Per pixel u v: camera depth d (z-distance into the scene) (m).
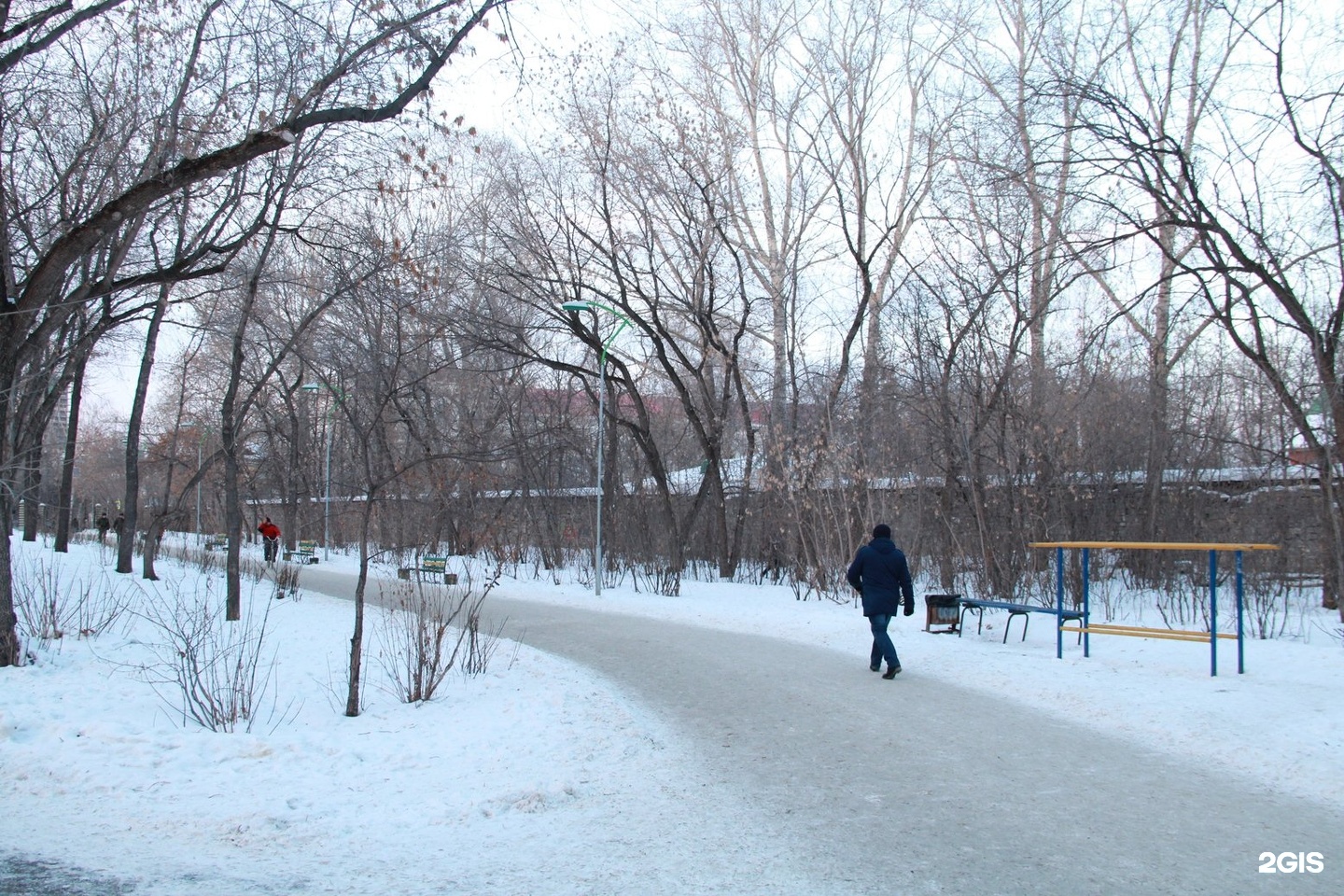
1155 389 19.86
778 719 8.61
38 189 12.87
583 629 15.55
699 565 28.80
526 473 29.83
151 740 7.31
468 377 28.61
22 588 14.30
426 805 6.08
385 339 13.53
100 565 25.22
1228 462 21.61
